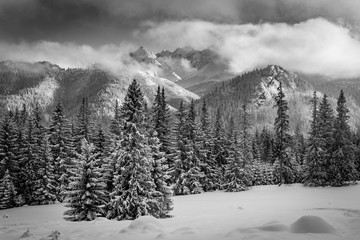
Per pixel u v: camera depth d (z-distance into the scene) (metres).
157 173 23.42
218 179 53.81
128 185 21.03
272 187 48.41
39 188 44.72
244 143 56.25
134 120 22.16
